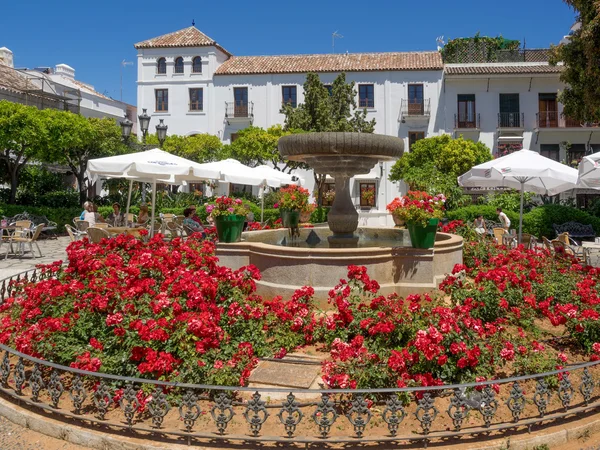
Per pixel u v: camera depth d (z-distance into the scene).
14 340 4.66
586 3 12.59
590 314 4.71
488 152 26.97
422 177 20.20
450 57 31.22
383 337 4.32
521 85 29.11
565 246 9.72
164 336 3.93
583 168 8.03
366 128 25.12
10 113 17.23
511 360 4.10
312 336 4.92
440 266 6.54
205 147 28.25
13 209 17.78
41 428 3.63
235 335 4.74
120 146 23.56
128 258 6.52
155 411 3.38
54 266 6.33
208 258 5.93
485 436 3.39
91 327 4.49
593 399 3.94
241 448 3.25
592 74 12.72
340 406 3.73
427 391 3.61
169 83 31.75
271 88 31.05
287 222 8.96
